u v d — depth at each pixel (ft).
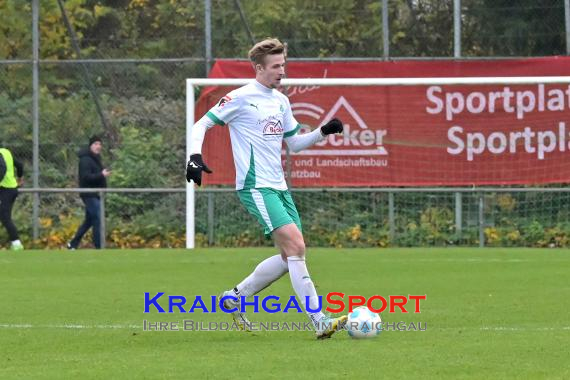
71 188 213.05
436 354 78.59
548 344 83.97
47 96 224.12
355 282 138.00
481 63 211.82
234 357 78.38
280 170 91.35
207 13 214.07
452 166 209.26
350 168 210.38
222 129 209.56
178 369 73.15
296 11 224.33
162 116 223.92
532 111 207.21
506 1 217.97
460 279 141.18
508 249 194.49
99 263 168.14
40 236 217.77
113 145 223.71
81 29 231.71
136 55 229.04
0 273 152.97
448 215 212.64
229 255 181.78
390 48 221.46
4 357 80.89
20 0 230.48
